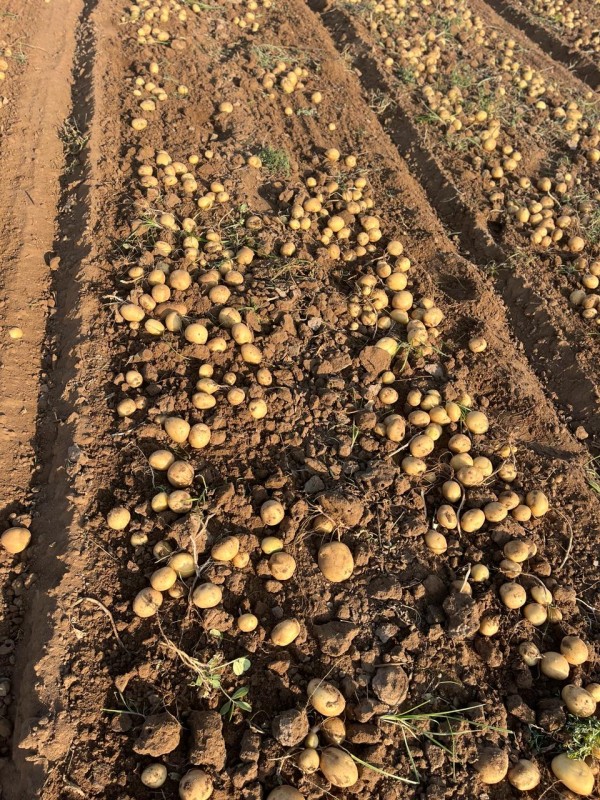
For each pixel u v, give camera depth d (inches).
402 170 119.7
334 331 87.8
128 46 132.4
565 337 96.9
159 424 73.7
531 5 207.8
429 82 145.2
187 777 53.9
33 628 63.0
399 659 62.1
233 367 79.4
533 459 82.0
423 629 64.9
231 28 150.4
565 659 64.7
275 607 64.4
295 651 62.2
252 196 104.3
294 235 99.8
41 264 94.0
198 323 80.9
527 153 129.6
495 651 64.0
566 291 104.0
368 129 128.5
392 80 140.0
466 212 112.7
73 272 90.3
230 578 64.6
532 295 101.3
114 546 67.1
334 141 123.6
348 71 144.2
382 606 65.4
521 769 58.6
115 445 73.5
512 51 170.6
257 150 113.3
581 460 83.5
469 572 67.5
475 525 71.4
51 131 111.0
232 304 84.8
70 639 61.1
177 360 79.8
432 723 59.9
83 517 68.2
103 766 55.6
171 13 143.6
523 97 149.9
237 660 60.1
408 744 58.7
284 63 138.2
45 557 67.0
